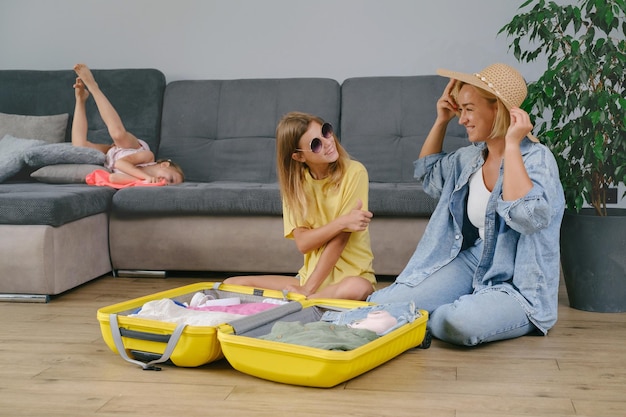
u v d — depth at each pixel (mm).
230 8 4484
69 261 3217
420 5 4316
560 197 2488
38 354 2342
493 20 4250
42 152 3846
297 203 2711
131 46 4578
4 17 4668
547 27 2979
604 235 2801
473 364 2211
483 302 2373
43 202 3082
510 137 2314
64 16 4621
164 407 1883
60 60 4641
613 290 2832
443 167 2713
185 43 4531
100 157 3924
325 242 2713
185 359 2139
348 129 4090
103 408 1882
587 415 1819
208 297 2689
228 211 3457
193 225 3520
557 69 2822
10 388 2033
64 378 2111
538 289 2457
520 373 2127
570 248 2883
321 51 4422
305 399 1926
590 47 2875
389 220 3422
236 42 4492
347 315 2383
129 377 2113
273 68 4473
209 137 4234
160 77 4344
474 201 2553
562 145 2898
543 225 2326
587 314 2826
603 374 2117
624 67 2846
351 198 2719
